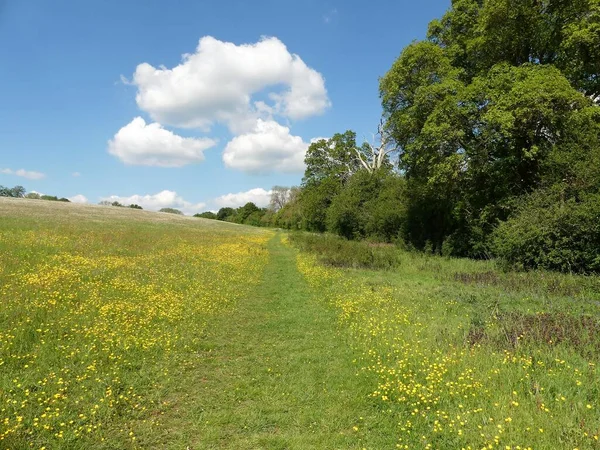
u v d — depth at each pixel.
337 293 12.85
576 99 16.61
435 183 22.75
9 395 4.95
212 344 7.87
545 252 16.02
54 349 6.56
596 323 8.42
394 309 10.45
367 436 4.66
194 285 12.68
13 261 12.52
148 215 59.41
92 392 5.33
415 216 30.03
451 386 5.53
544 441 4.11
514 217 17.69
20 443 4.09
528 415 4.59
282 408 5.35
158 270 14.62
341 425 4.94
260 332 8.92
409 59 23.91
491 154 21.33
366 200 38.44
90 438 4.41
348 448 4.43
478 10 22.69
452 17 24.50
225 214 126.12
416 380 5.90
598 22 16.84
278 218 82.69
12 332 6.87
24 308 8.12
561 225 15.27
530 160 19.83
